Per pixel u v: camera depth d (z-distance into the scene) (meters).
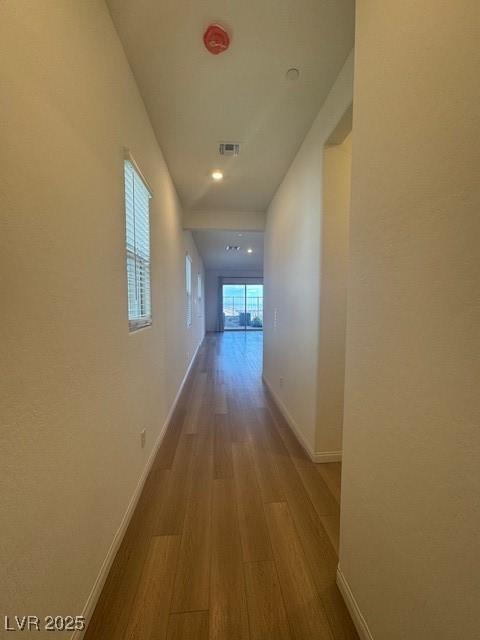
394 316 0.82
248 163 2.80
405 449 0.78
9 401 0.69
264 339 4.58
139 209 1.90
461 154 0.59
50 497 0.84
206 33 1.42
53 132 0.87
